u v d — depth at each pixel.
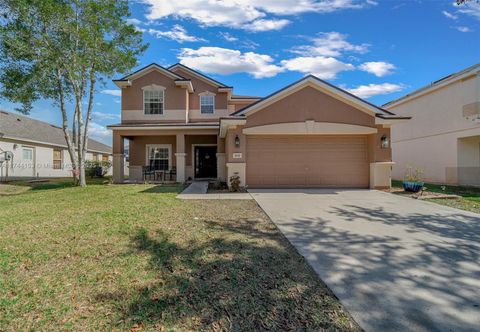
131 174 18.92
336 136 13.09
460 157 14.98
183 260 4.08
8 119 22.78
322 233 5.57
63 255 4.24
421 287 3.32
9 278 3.48
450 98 15.41
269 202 9.13
